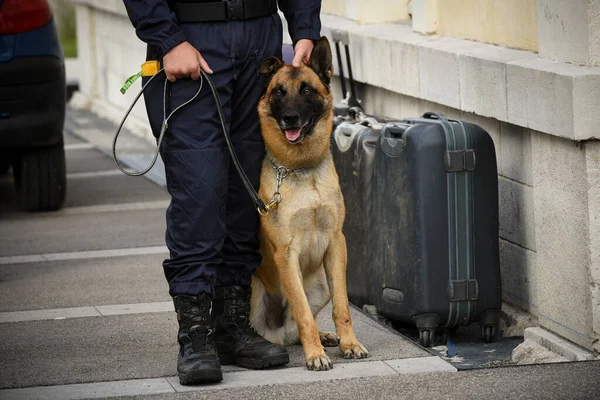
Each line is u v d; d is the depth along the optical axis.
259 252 5.25
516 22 6.06
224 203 4.82
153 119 4.88
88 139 13.67
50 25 8.53
